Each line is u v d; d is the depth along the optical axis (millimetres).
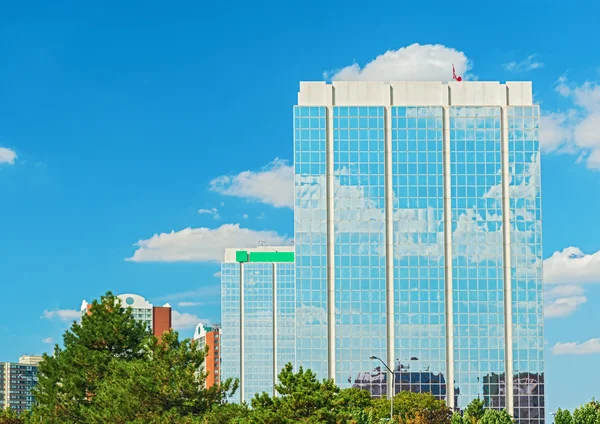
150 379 87562
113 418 88375
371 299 173625
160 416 85438
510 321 173500
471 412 153750
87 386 104750
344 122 177125
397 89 178625
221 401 88875
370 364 171750
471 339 172875
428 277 174375
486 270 174750
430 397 153125
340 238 174750
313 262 174250
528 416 170875
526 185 176750
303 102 178000
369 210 175500
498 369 172125
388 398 166125
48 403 108812
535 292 174250
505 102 178875
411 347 172625
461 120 177750
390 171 176500
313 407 80125
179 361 91375
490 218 175750
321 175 175875
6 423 110688
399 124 177250
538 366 172125
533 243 175500
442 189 176375
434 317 173375
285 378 82125
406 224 175625
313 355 172125
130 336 111438
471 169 176750
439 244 175125
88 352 107188
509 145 177500
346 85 178500
